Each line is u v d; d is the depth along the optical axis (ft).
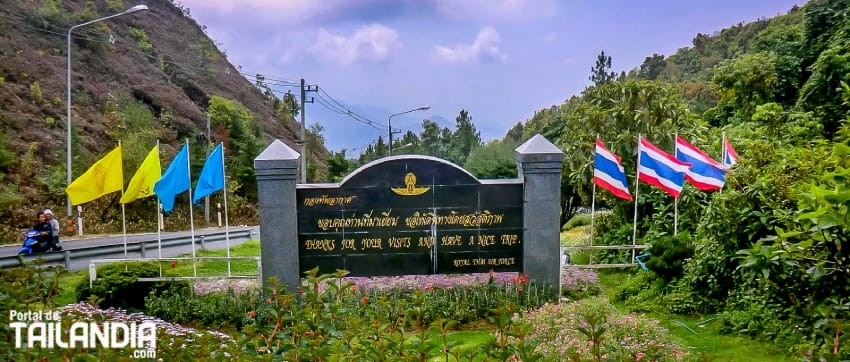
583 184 44.16
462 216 31.04
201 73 166.20
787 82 60.80
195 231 79.46
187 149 33.60
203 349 10.45
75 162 79.51
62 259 43.98
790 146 38.14
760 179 24.95
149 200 83.97
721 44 158.10
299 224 30.55
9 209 67.05
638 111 41.75
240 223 97.40
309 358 9.89
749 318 23.91
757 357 21.38
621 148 41.55
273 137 158.30
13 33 107.55
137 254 49.70
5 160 71.87
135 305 30.07
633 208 41.09
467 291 29.71
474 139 144.66
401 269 30.94
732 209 25.63
